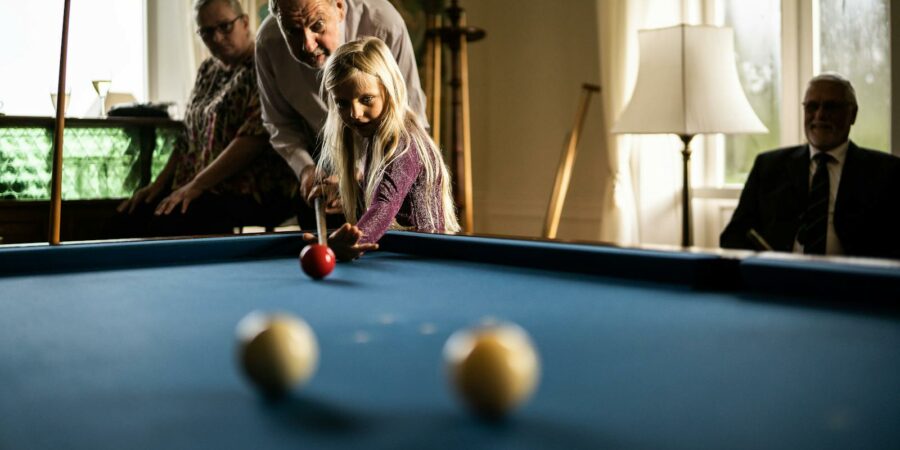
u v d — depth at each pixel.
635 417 0.79
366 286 1.59
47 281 1.71
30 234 3.66
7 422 0.80
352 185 2.46
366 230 2.02
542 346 1.09
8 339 1.18
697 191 3.87
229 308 1.39
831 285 1.37
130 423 0.79
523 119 4.82
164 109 3.98
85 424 0.79
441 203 2.39
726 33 3.00
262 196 3.66
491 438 0.73
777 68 3.64
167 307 1.41
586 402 0.84
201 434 0.76
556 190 4.19
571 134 4.13
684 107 2.94
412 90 3.12
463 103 4.44
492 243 1.87
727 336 1.14
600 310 1.33
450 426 0.77
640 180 3.92
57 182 1.91
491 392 0.76
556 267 1.75
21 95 4.63
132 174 3.83
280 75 3.17
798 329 1.17
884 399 0.84
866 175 2.69
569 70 4.56
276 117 3.29
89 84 4.73
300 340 0.87
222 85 3.73
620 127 3.11
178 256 1.98
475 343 0.79
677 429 0.75
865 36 3.32
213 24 3.53
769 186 2.88
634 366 0.98
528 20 4.77
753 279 1.47
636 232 3.93
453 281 1.64
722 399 0.85
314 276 1.68
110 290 1.59
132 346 1.12
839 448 0.70
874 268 1.36
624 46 3.87
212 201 3.59
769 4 3.66
